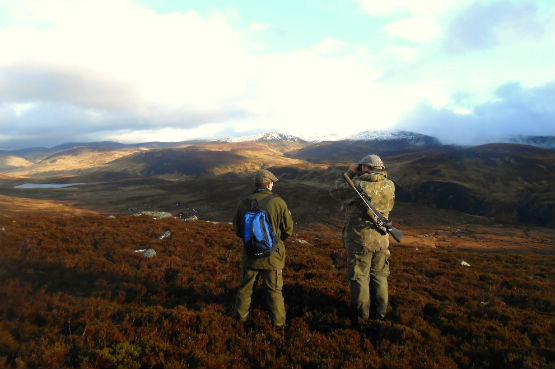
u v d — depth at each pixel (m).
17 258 7.70
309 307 6.05
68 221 14.62
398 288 7.65
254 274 5.10
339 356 4.42
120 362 3.88
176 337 4.61
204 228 15.39
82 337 4.26
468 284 9.04
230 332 4.91
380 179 5.30
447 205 187.38
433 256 13.83
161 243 11.27
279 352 4.48
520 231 97.88
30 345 4.03
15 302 5.19
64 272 7.23
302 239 15.52
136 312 5.18
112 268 7.78
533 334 5.53
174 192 197.00
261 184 5.06
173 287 6.80
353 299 5.47
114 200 177.12
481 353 4.73
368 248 5.25
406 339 4.96
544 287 9.06
